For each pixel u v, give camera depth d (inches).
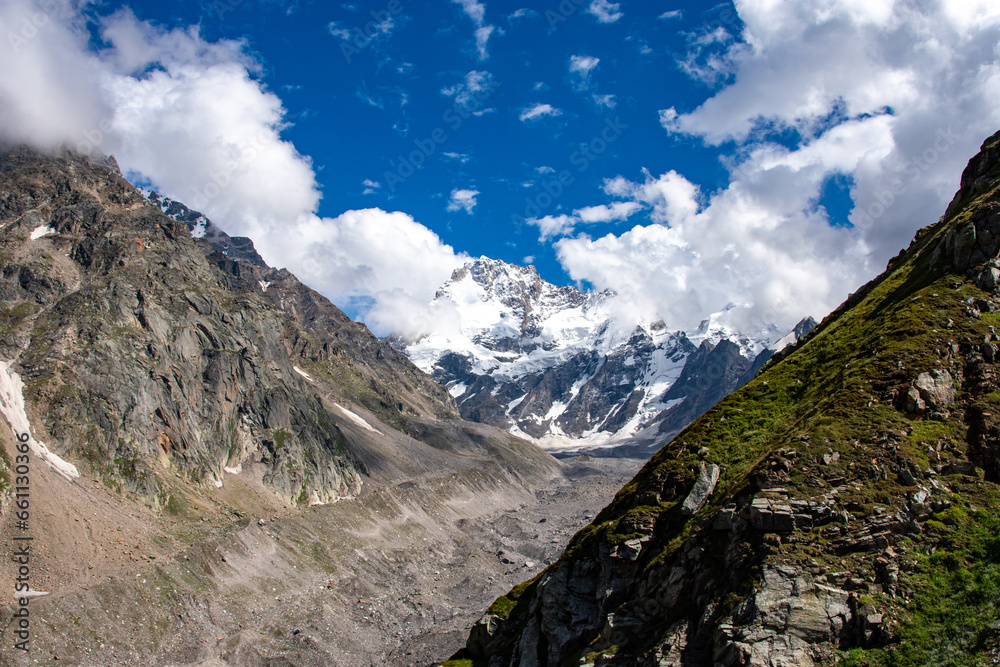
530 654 2979.8
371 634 6309.1
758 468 2571.4
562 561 3115.2
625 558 2817.4
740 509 2477.9
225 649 5369.1
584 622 2837.1
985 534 2182.6
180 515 7081.7
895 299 3319.4
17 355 7406.5
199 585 6102.4
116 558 5748.0
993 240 3063.5
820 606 2133.4
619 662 2437.3
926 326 2888.8
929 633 2009.1
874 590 2143.2
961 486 2345.0
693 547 2544.3
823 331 3836.1
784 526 2335.1
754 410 3235.7
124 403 7564.0
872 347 2960.1
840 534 2279.8
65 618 4813.0
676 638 2301.9
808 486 2428.6
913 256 3713.1
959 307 2928.2
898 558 2193.7
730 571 2338.8
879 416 2593.5
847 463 2465.6
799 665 2038.6
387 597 7317.9
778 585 2193.7
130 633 5098.4
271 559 7283.5
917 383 2637.8
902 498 2326.5
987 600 2015.3
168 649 5187.0
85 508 6067.9
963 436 2482.8
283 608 6397.6
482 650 3521.2
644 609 2568.9
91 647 4768.7
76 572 5275.6
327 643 5816.9
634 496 3149.6
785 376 3383.4
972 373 2672.2
